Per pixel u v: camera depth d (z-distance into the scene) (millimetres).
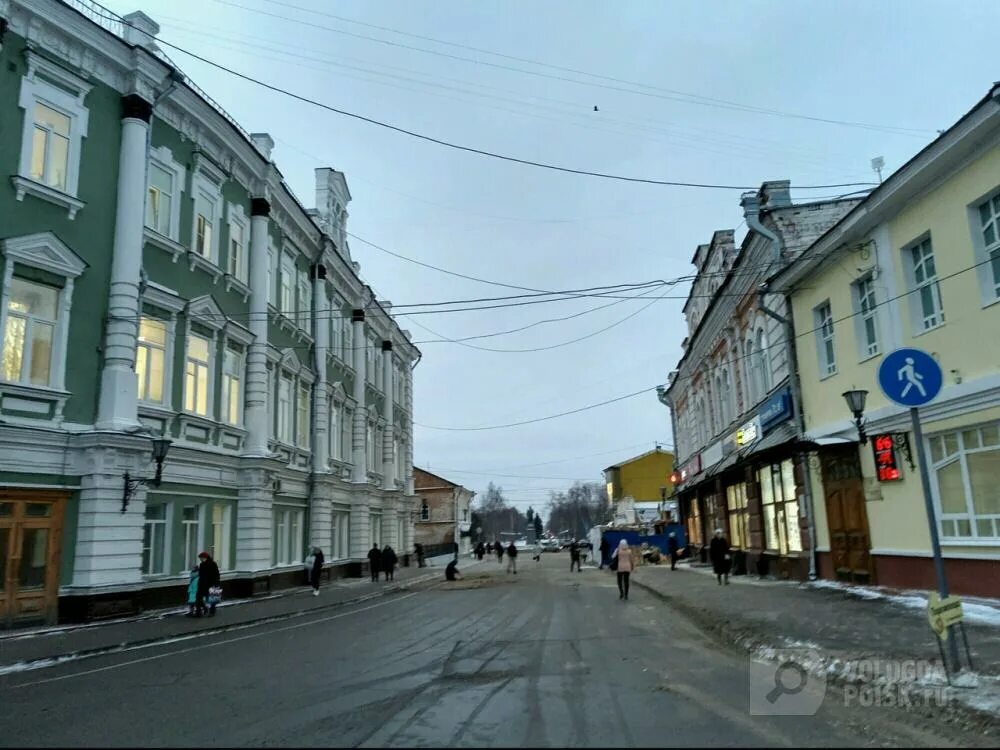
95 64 16672
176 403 18375
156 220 18266
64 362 15273
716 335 28500
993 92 10680
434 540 71562
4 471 14047
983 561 12094
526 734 5992
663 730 6047
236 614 16734
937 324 13273
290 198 25188
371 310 36875
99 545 15109
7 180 14516
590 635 12148
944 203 12812
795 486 19234
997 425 11984
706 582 21844
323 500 27562
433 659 10008
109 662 10766
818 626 10844
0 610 13750
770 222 19734
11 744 6129
